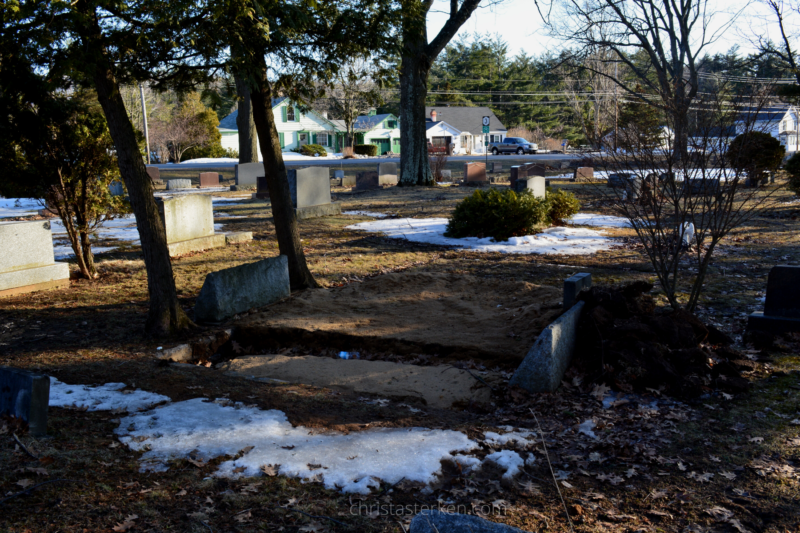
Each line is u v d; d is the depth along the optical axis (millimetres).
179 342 7727
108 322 8672
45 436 4672
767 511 3795
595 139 8430
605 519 3760
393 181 32656
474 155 60938
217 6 7141
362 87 56906
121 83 8516
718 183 7320
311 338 7953
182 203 13930
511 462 4426
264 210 22078
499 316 8305
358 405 5703
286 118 71438
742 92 7590
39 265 10766
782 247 13539
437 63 92125
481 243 15047
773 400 5562
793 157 20312
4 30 7047
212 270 12117
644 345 6195
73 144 10500
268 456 4414
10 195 10781
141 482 4055
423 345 7379
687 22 35781
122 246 15211
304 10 8469
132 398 5688
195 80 8914
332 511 3750
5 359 7035
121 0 6785
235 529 3533
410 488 4043
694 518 3746
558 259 12844
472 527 2383
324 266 12547
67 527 3482
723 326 7773
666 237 7824
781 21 32281
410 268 12273
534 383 6035
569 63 43375
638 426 5129
